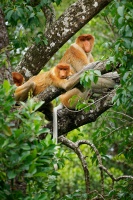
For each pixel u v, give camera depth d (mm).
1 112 7871
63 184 17734
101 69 10102
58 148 9070
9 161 7773
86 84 9742
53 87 10984
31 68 12539
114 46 8953
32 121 8039
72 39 19500
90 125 17188
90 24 18484
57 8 19406
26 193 8539
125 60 8859
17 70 12719
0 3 11156
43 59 12477
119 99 9180
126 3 8547
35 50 12461
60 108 12445
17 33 12422
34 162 7746
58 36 12344
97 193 11234
